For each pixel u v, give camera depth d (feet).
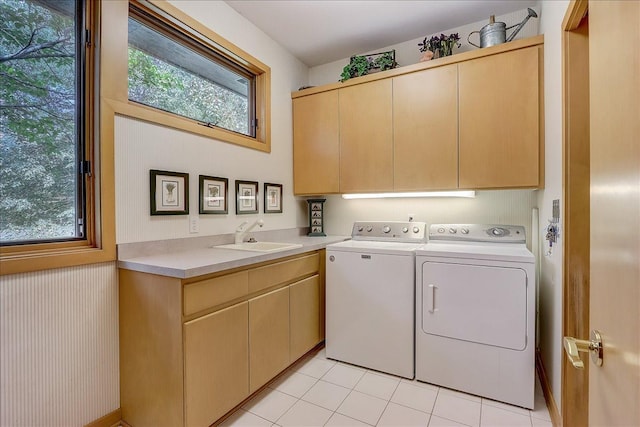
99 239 5.36
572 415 4.94
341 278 7.95
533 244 8.04
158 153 6.28
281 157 9.82
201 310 5.11
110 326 5.47
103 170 5.35
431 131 8.25
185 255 6.10
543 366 6.95
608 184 2.21
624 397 1.94
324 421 5.67
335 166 9.61
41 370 4.61
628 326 1.90
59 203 5.10
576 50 4.97
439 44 8.45
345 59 10.73
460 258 6.62
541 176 7.11
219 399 5.39
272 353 6.66
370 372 7.43
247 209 8.49
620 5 2.02
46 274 4.67
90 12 5.33
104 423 5.37
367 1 7.72
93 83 5.37
